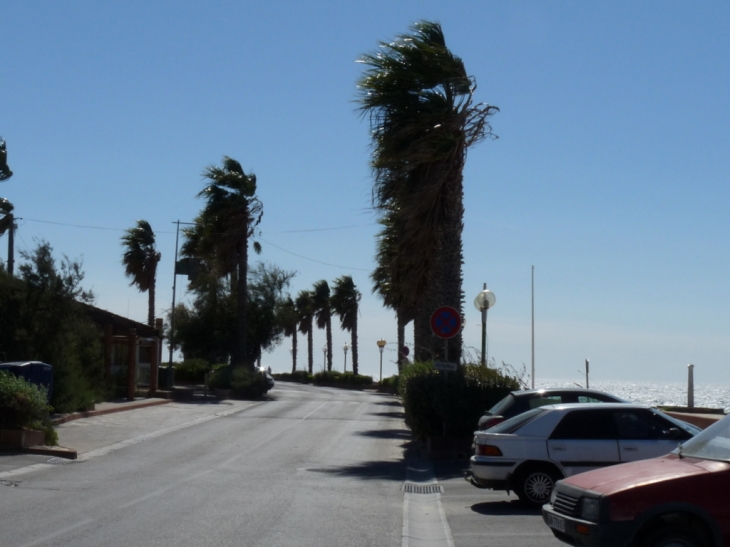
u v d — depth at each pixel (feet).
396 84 64.08
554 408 38.17
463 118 64.28
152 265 186.80
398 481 46.75
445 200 65.67
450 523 33.88
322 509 36.40
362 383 218.38
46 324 78.43
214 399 124.36
